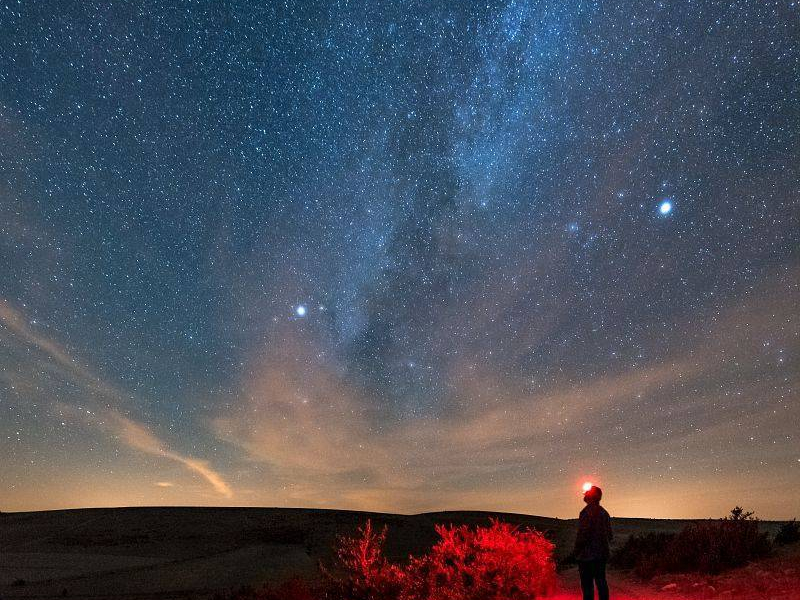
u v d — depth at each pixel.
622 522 40.97
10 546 46.88
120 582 28.16
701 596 9.62
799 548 12.20
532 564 11.87
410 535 45.62
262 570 31.00
